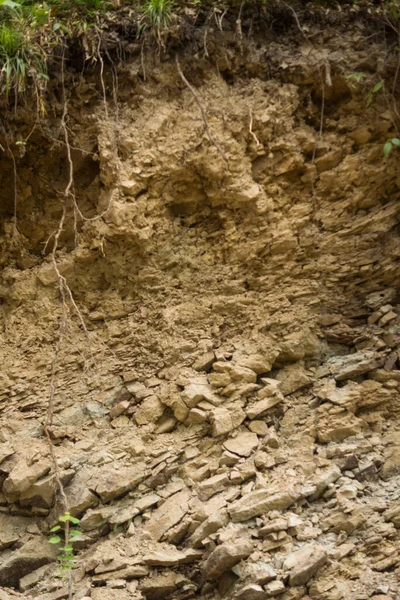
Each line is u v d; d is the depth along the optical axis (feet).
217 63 8.18
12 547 6.96
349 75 8.16
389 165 8.34
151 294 8.05
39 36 7.77
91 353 7.86
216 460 7.30
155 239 8.01
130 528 6.90
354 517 6.77
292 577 6.30
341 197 8.37
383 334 8.02
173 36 8.02
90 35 7.91
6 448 7.21
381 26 8.39
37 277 8.05
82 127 8.02
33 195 8.26
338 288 8.25
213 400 7.51
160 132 7.90
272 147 8.17
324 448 7.39
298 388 7.87
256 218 8.11
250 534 6.69
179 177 7.98
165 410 7.60
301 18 8.40
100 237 7.86
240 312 8.05
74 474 7.15
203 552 6.66
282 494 6.84
